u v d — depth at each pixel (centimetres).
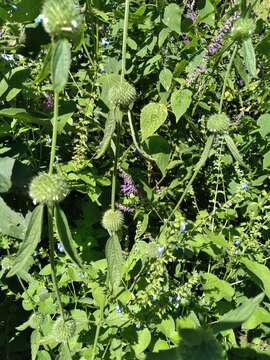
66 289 71
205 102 82
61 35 38
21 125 73
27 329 75
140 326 61
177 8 75
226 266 73
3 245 67
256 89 85
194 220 82
